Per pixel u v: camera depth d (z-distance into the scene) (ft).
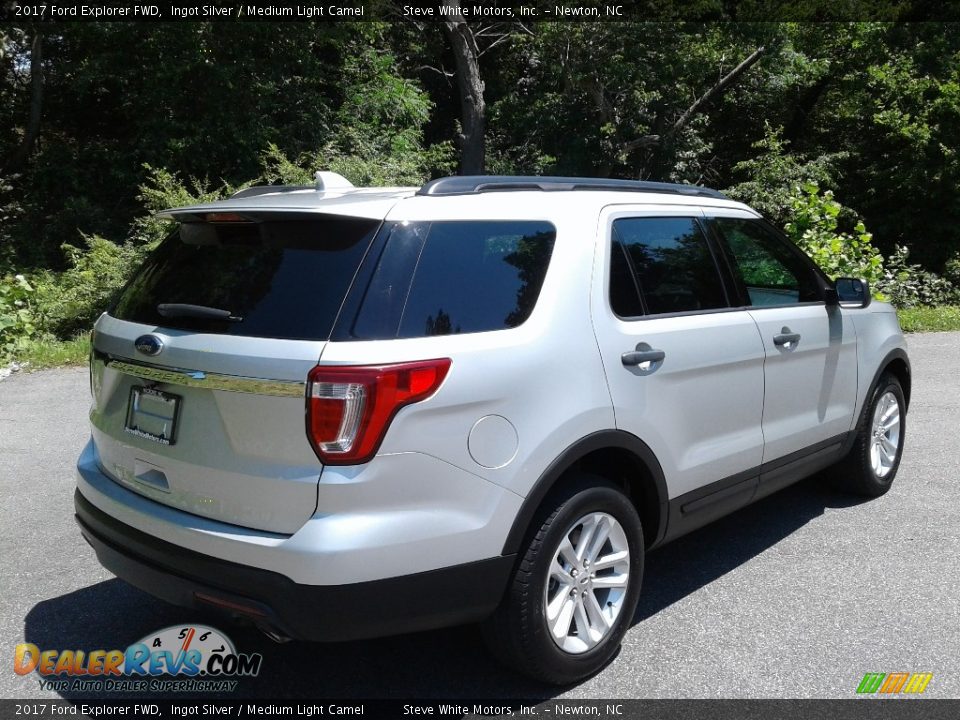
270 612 8.48
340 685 10.39
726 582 13.16
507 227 10.04
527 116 72.38
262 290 9.08
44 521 15.79
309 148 54.65
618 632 10.61
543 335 9.77
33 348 32.01
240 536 8.65
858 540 14.75
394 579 8.57
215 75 52.44
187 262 10.16
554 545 9.68
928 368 30.48
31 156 61.57
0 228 54.85
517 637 9.53
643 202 11.96
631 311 11.01
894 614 12.01
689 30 64.08
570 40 63.98
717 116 76.89
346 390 8.26
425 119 63.93
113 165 55.01
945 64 63.46
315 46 60.08
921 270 58.85
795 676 10.44
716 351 11.93
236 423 8.71
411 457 8.59
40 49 58.59
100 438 10.71
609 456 10.98
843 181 70.44
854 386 15.49
